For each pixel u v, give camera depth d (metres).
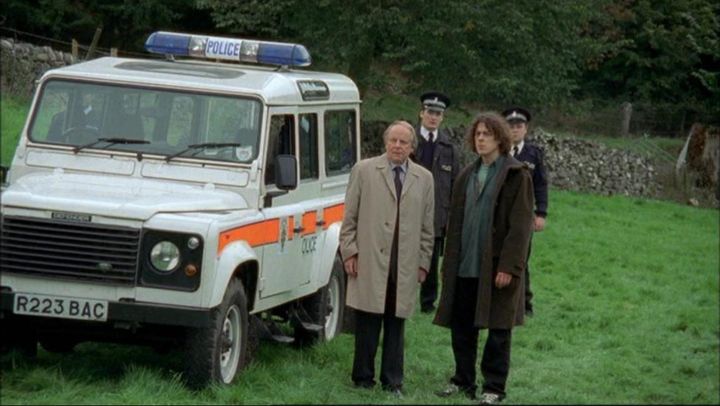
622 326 17.41
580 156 40.25
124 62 13.37
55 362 12.26
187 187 12.16
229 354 11.77
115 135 12.48
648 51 54.28
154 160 12.33
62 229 10.97
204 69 13.36
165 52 14.12
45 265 10.97
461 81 36.12
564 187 39.62
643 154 44.25
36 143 12.43
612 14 51.50
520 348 15.39
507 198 11.45
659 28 52.62
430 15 34.44
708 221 34.81
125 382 11.23
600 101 54.31
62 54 32.00
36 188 11.48
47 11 41.19
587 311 18.61
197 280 10.94
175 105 12.51
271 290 12.56
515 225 11.38
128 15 42.69
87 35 43.28
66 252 10.95
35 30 42.03
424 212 11.97
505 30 34.94
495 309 11.52
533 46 36.31
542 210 16.98
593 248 26.44
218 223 11.12
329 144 14.43
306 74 14.32
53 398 10.62
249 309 12.17
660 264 24.97
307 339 14.11
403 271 11.88
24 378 11.40
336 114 14.69
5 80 30.44
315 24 34.91
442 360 14.34
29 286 11.01
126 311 10.91
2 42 30.92
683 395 12.77
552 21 36.91
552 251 25.41
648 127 51.12
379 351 14.49
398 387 12.11
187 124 12.48
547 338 15.96
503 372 11.71
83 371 11.86
